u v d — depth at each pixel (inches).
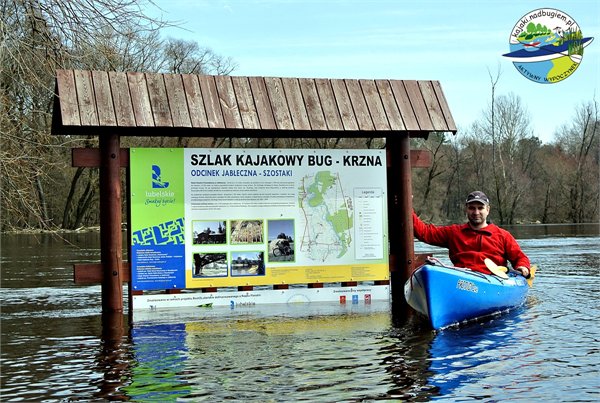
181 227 526.9
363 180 557.6
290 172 546.0
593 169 2758.4
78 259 1074.7
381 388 319.0
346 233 555.2
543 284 685.9
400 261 558.9
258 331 451.2
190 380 336.8
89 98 500.1
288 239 545.6
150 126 499.8
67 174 1985.7
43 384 332.8
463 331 446.9
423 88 570.3
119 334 449.1
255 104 530.0
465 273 474.0
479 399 301.9
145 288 521.3
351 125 536.1
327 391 315.9
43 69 559.8
